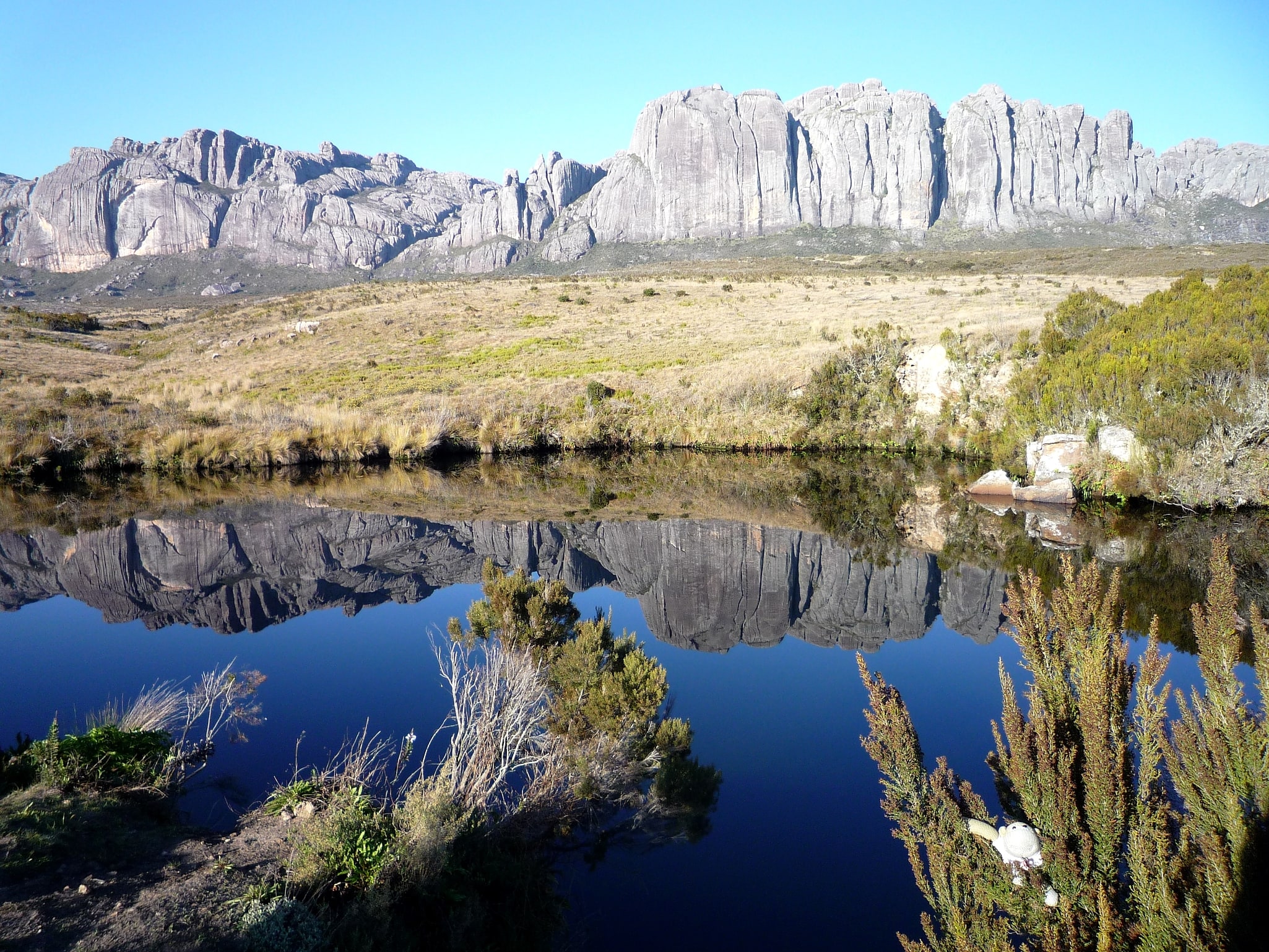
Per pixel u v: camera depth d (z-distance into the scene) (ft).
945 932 11.35
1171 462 54.49
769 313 163.63
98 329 207.51
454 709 23.12
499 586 28.66
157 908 11.94
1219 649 9.84
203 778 18.35
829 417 93.76
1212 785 9.39
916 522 54.03
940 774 12.22
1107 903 9.15
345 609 35.06
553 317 176.86
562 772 18.35
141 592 38.01
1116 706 10.82
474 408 102.53
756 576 41.11
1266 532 47.16
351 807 14.74
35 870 12.83
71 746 17.39
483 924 13.50
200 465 78.89
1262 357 52.16
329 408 99.66
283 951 11.05
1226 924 8.66
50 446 73.92
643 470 80.79
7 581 40.01
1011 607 12.61
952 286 191.72
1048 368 68.74
